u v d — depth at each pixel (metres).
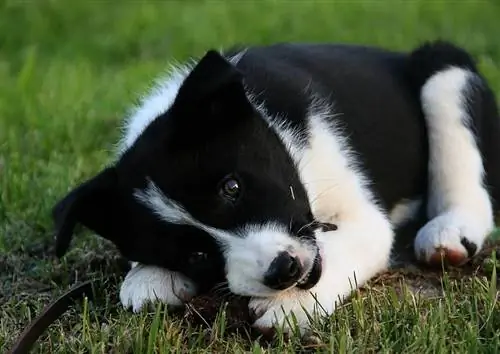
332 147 5.98
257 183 5.16
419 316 5.07
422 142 6.85
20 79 11.67
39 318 5.22
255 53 6.45
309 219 5.36
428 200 6.86
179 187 5.09
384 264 5.90
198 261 5.16
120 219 5.33
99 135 9.17
